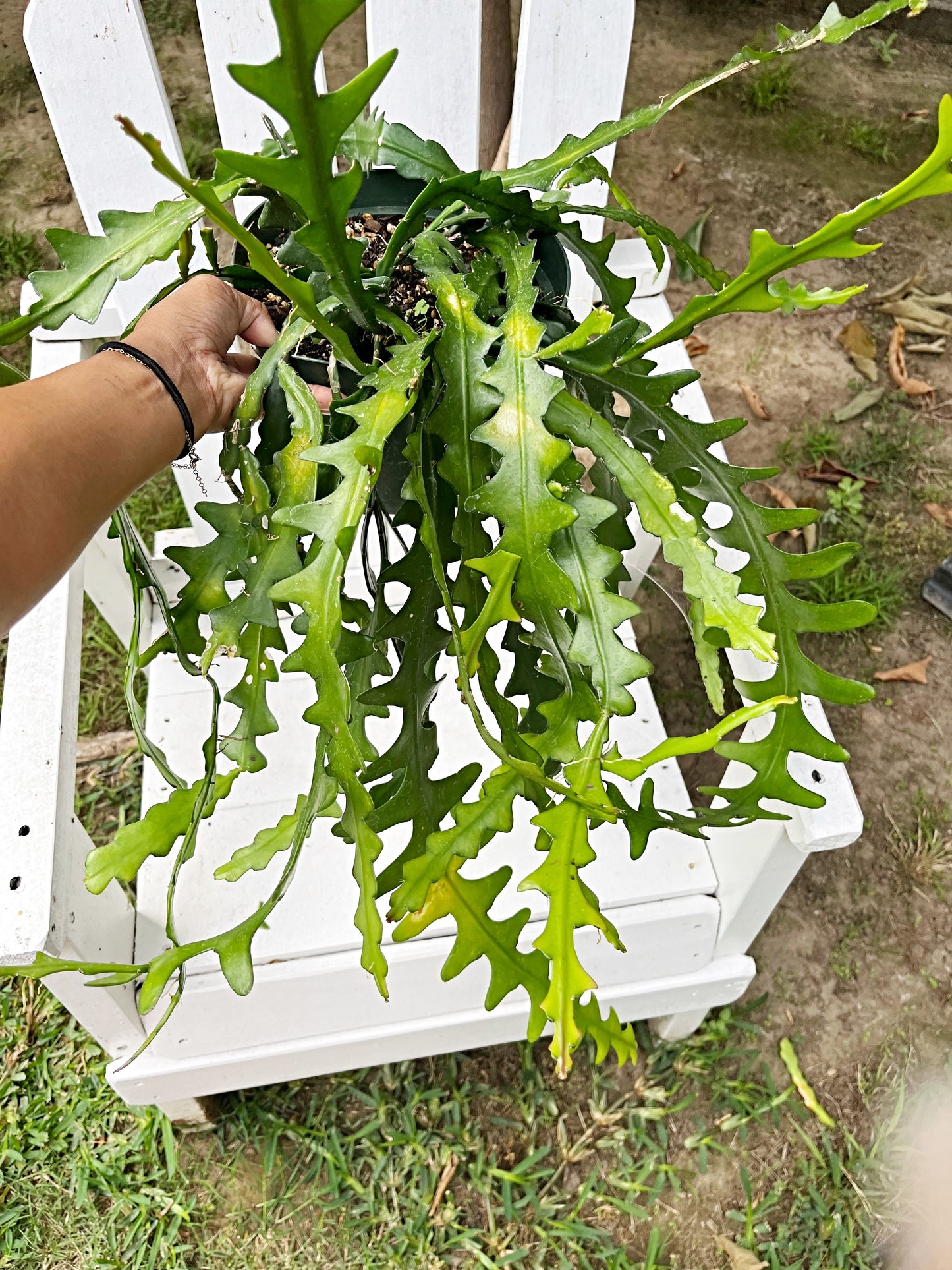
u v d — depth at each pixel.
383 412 0.45
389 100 0.85
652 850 0.87
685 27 2.08
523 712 0.60
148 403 0.49
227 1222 1.02
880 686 1.40
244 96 0.83
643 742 0.96
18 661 0.73
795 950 1.20
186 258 0.57
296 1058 0.90
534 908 0.84
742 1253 1.01
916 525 1.52
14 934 0.62
